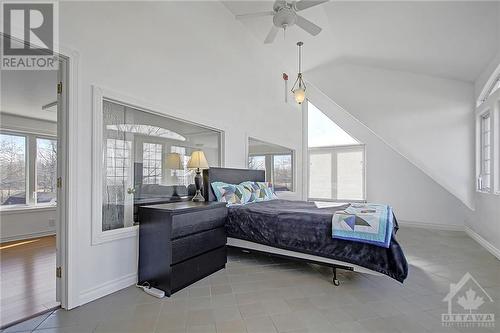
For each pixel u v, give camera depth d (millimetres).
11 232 4449
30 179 4914
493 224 3641
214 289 2473
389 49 4730
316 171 6910
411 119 5516
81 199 2184
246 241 3154
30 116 4828
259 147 5141
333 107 6621
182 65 3264
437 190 5352
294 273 2881
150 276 2484
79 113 2180
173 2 3154
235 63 4328
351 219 2545
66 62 2141
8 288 2463
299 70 6039
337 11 3951
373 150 6090
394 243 2377
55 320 1937
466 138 4918
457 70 4574
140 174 2801
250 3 3994
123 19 2562
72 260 2109
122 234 2490
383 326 1875
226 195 3449
